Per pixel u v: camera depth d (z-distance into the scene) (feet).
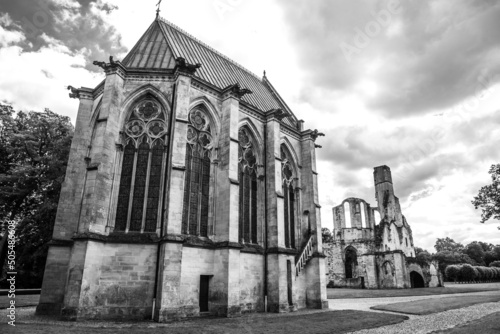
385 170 234.17
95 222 68.49
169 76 84.79
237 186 86.28
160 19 112.88
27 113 137.69
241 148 101.09
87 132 89.40
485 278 334.03
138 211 75.97
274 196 99.81
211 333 52.90
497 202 93.04
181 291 71.41
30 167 120.57
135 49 97.45
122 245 69.77
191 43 116.16
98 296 65.67
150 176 79.00
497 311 85.76
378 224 224.33
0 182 121.39
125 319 65.00
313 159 121.08
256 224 99.45
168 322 63.41
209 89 92.12
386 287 206.39
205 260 78.43
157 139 82.07
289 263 97.96
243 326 60.44
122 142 79.71
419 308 93.15
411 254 240.12
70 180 84.48
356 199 236.22
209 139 91.45
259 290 90.07
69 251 79.00
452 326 62.69
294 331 56.13
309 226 112.78
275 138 105.70
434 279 219.20
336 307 105.40
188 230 80.28
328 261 231.30
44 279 75.15
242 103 101.40
